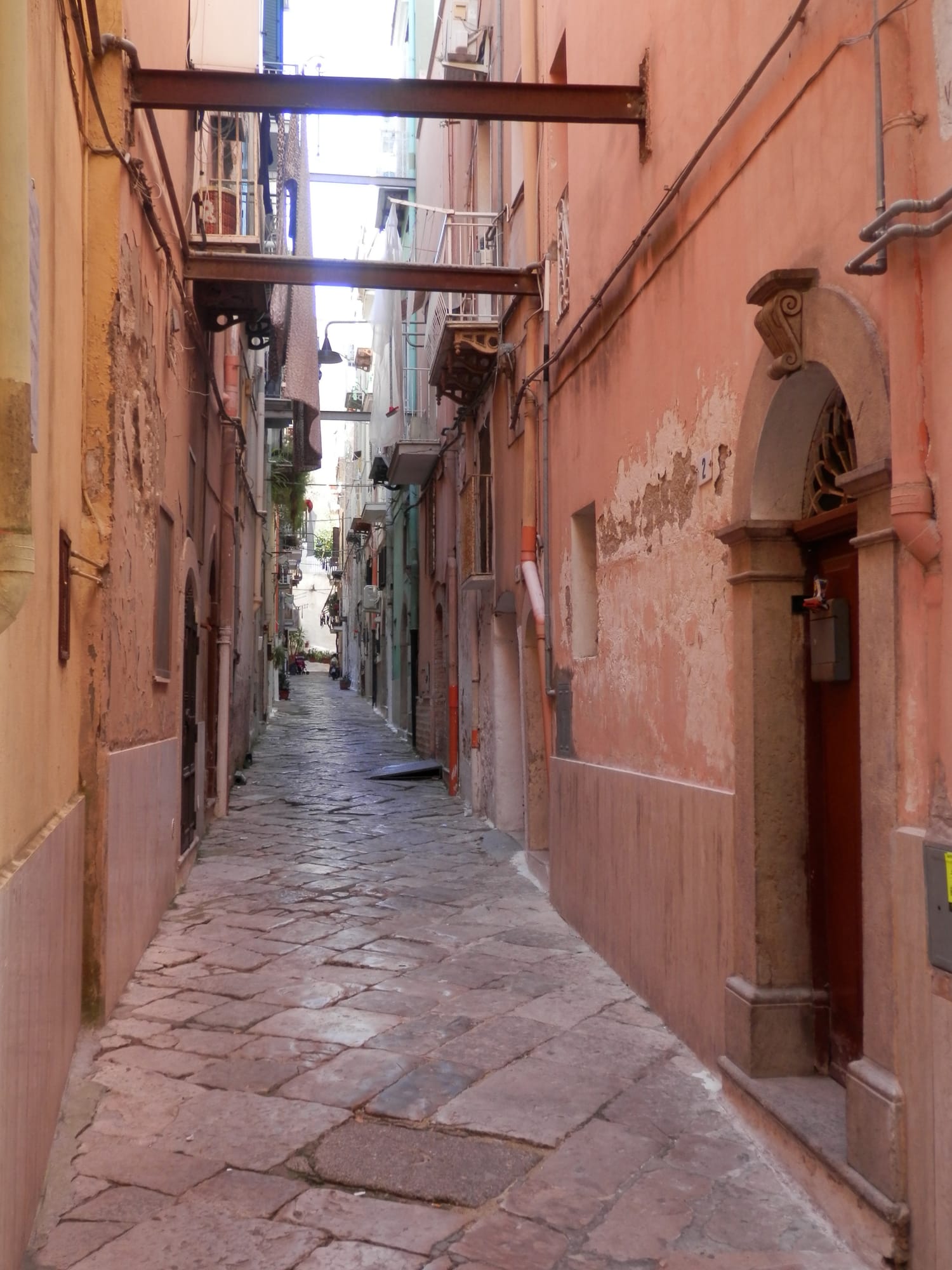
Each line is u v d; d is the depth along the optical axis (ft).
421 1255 10.59
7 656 9.59
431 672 61.16
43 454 12.23
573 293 25.31
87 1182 12.02
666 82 18.33
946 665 9.61
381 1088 14.87
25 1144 10.34
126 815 19.08
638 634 19.85
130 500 19.35
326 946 22.59
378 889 28.68
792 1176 12.15
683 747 17.31
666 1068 15.72
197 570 32.24
